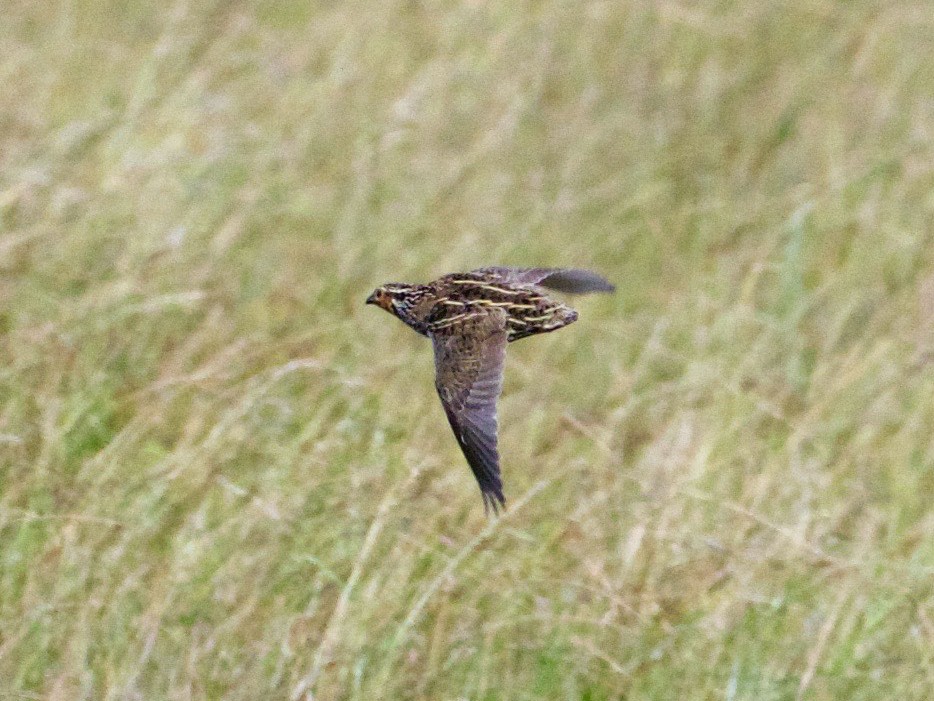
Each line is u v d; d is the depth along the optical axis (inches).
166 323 550.3
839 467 510.0
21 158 623.8
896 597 457.4
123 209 600.1
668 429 517.7
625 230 648.4
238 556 449.1
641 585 450.3
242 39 749.3
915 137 741.9
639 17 818.2
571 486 491.8
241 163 642.2
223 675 422.3
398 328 573.0
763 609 445.7
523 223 649.0
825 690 428.8
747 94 775.7
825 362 568.4
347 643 426.0
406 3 784.9
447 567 435.8
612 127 735.1
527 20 792.3
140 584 442.9
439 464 490.9
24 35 741.3
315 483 475.2
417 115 705.6
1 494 472.1
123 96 694.5
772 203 687.1
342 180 652.7
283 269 595.5
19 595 446.0
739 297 616.4
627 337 585.3
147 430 502.9
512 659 432.5
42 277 565.6
